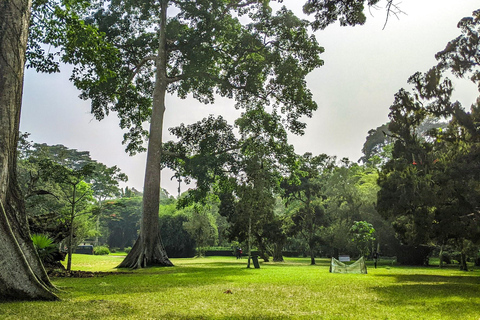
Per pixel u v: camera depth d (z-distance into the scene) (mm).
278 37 28297
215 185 33812
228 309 6340
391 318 5602
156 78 27312
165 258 24484
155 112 26531
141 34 30594
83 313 5648
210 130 29297
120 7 29125
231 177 29547
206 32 26938
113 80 28281
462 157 16750
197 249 57438
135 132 32812
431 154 18953
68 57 17156
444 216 16172
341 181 45719
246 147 29516
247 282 12359
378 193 19625
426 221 16672
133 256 23906
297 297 8211
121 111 31109
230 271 19578
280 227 41125
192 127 29359
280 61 28281
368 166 66188
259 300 7609
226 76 29734
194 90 33719
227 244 73812
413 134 19656
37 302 6703
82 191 41812
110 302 6902
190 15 26844
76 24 15805
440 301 7750
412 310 6461
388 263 42500
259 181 27109
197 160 28547
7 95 7910
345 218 43938
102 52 16484
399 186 18203
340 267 19922
